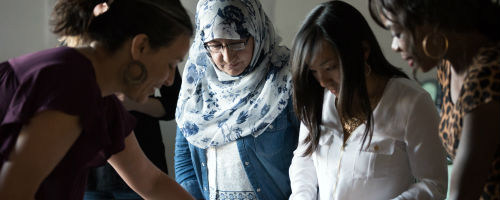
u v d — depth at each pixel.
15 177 1.03
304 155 1.69
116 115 1.27
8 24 2.79
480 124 1.08
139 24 1.11
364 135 1.50
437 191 1.47
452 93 1.27
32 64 1.07
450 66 1.27
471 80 1.10
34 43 2.83
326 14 1.42
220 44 1.85
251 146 1.87
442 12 1.08
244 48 1.84
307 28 1.43
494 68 1.08
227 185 1.91
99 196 2.17
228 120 1.91
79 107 1.05
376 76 1.54
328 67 1.43
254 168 1.88
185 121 2.00
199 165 2.00
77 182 1.22
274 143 1.86
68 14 1.14
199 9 1.92
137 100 1.20
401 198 1.47
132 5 1.11
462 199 1.12
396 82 1.52
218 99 2.00
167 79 1.22
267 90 1.88
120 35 1.11
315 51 1.41
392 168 1.52
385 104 1.51
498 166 1.14
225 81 1.99
